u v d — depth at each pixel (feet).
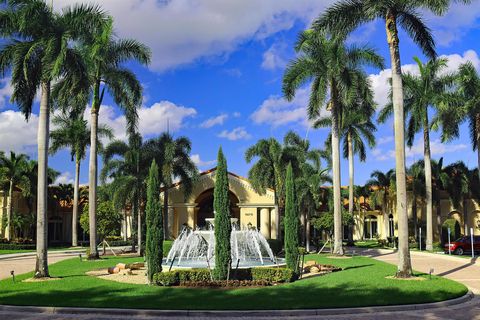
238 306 38.83
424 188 161.07
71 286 51.11
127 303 40.22
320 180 147.23
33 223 163.32
